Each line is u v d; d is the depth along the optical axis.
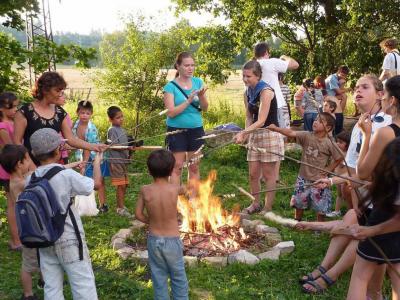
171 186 4.16
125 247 5.68
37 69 7.86
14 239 5.68
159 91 16.47
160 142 12.65
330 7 16.02
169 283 4.86
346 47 15.16
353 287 3.55
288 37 16.91
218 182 8.73
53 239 3.60
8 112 5.66
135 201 7.76
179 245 4.15
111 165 6.82
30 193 3.56
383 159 3.19
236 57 18.17
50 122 4.79
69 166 4.48
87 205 6.86
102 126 14.45
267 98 6.10
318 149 5.98
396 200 3.18
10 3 7.53
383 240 3.38
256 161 6.71
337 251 4.73
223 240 5.85
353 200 4.87
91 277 3.88
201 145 6.52
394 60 9.43
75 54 7.98
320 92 10.70
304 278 4.81
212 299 4.56
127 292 4.64
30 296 4.50
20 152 4.47
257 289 4.72
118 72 15.84
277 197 7.75
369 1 13.91
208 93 21.02
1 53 7.58
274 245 5.79
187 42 16.98
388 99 3.59
